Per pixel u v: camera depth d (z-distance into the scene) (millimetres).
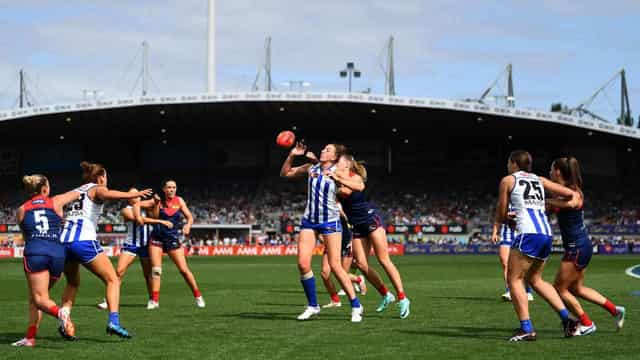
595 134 67500
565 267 10883
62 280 24234
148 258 15664
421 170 75062
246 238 70312
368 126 68875
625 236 65562
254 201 73312
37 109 59625
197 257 55906
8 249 59688
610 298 17078
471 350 9641
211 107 60906
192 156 76312
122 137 75312
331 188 12516
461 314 13805
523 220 10391
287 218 69750
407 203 72312
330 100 57125
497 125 66312
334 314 13773
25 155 77312
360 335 10977
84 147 76875
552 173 11109
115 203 72562
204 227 70000
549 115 59781
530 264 10438
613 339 10516
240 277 28141
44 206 10211
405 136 73688
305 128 70438
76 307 15484
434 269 35000
